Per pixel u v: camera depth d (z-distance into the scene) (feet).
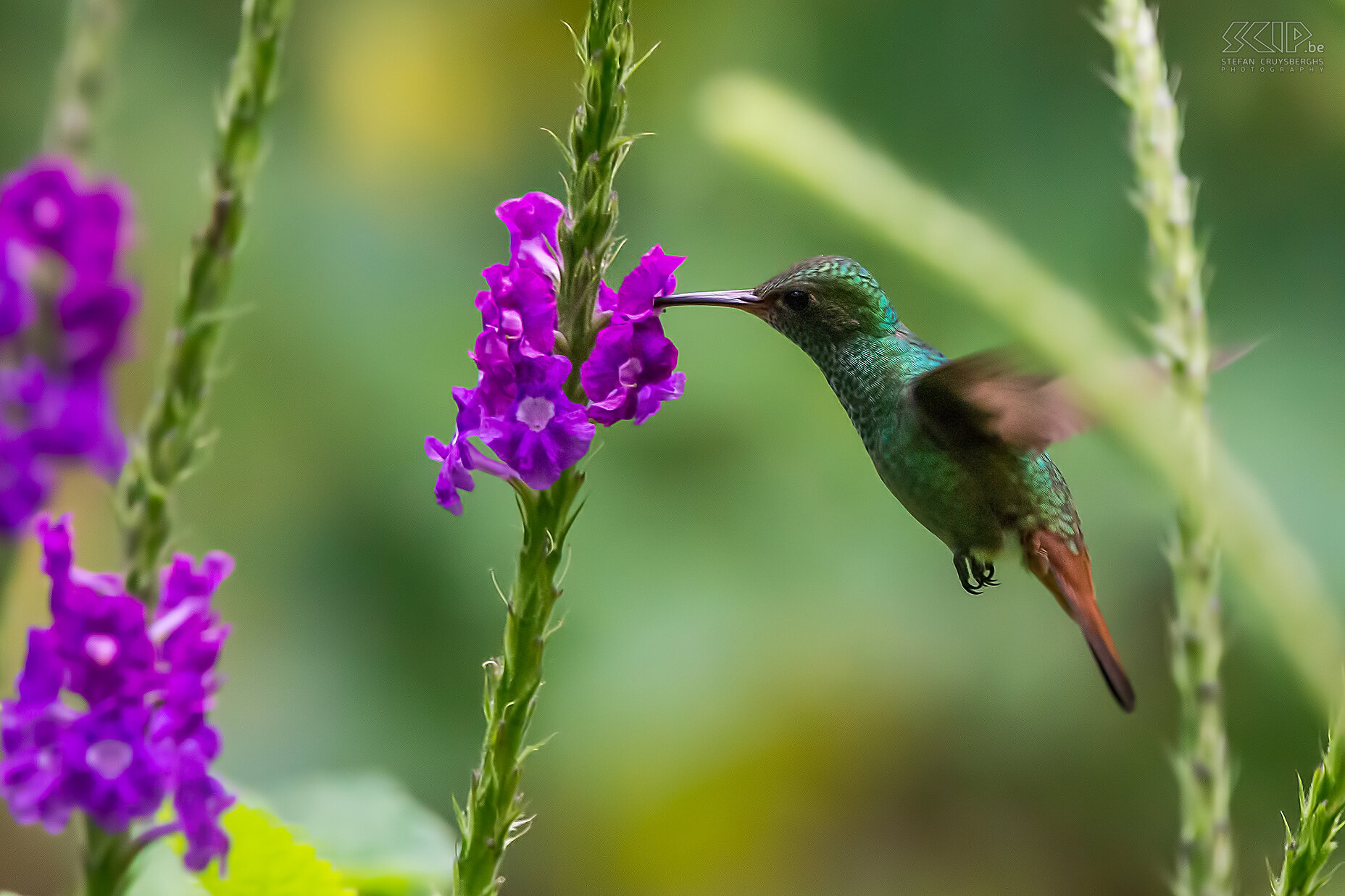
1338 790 15.88
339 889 16.79
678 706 33.58
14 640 26.71
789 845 36.65
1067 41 33.86
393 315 34.60
